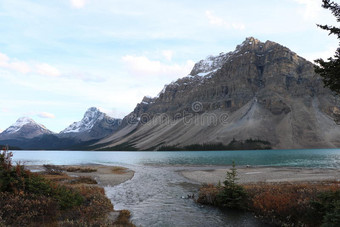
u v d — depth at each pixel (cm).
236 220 1502
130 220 1512
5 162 1500
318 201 1342
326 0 1170
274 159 8819
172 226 1405
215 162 7756
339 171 4250
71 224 1137
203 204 1953
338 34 1169
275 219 1440
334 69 1136
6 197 1273
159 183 3234
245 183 2778
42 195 1398
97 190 2181
